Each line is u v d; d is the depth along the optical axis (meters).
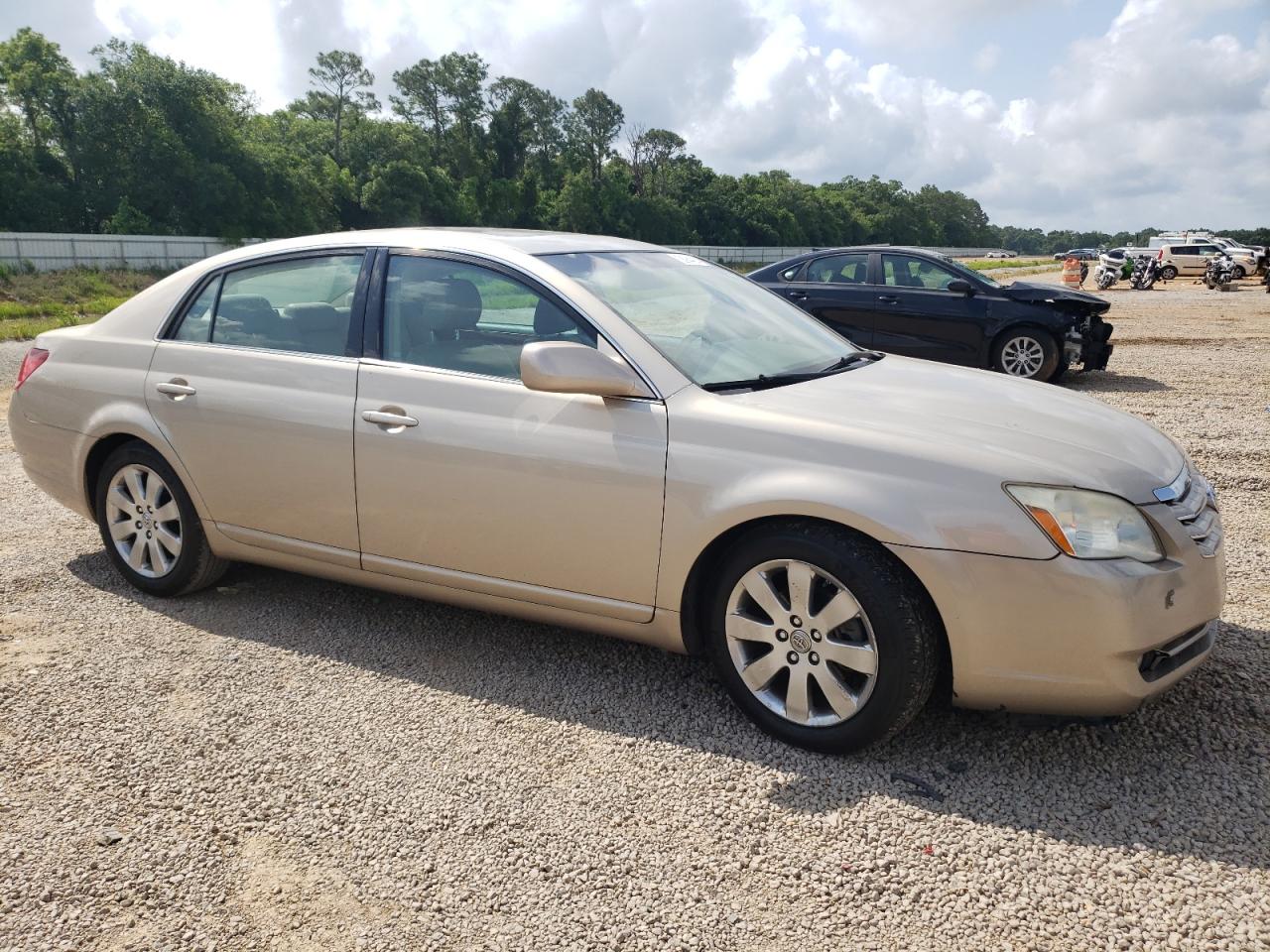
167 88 69.62
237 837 2.62
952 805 2.71
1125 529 2.72
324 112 100.88
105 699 3.39
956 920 2.25
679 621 3.15
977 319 10.60
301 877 2.46
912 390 3.40
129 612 4.20
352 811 2.73
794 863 2.48
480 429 3.37
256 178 75.62
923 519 2.74
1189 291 31.72
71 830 2.65
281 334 3.93
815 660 2.95
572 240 3.96
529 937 2.23
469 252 3.61
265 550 4.01
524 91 119.94
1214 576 2.87
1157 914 2.25
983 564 2.69
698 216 127.62
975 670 2.77
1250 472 6.38
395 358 3.64
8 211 63.53
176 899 2.38
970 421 3.05
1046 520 2.68
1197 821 2.60
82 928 2.28
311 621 4.09
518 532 3.35
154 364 4.18
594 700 3.38
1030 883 2.38
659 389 3.16
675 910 2.31
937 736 3.09
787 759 2.97
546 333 3.39
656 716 3.26
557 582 3.35
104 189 67.88
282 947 2.21
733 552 3.05
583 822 2.66
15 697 3.40
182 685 3.50
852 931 2.23
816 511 2.84
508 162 120.56
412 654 3.77
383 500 3.61
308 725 3.21
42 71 66.00
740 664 3.11
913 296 10.94
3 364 14.52
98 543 5.14
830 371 3.61
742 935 2.22
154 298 4.33
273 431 3.81
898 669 2.79
